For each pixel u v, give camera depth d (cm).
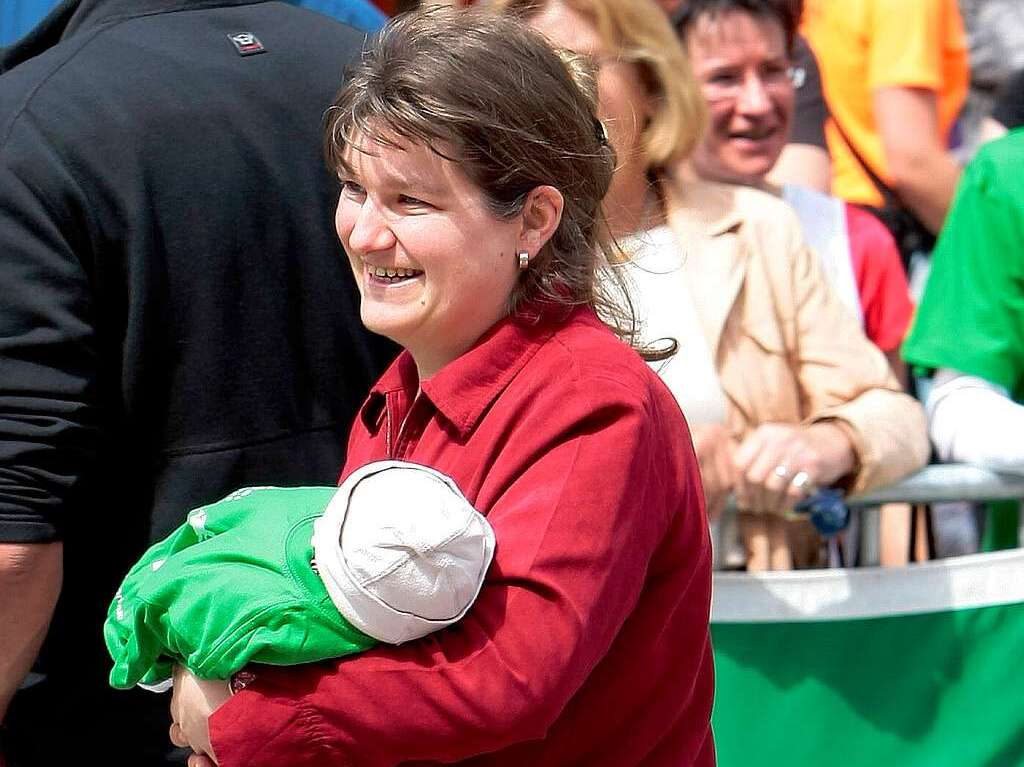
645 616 593
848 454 979
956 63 1520
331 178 810
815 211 1278
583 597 532
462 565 518
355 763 526
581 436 558
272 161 789
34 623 743
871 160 1492
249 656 520
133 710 798
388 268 577
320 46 834
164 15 810
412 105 552
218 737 523
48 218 729
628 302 664
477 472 577
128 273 745
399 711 517
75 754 801
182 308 764
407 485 523
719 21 1216
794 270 1041
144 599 549
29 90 755
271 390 791
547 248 595
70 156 737
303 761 524
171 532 773
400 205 570
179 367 767
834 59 1498
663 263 980
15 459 718
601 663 588
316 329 805
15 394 721
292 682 526
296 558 531
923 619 984
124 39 790
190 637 533
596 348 586
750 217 1041
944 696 987
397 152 559
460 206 565
